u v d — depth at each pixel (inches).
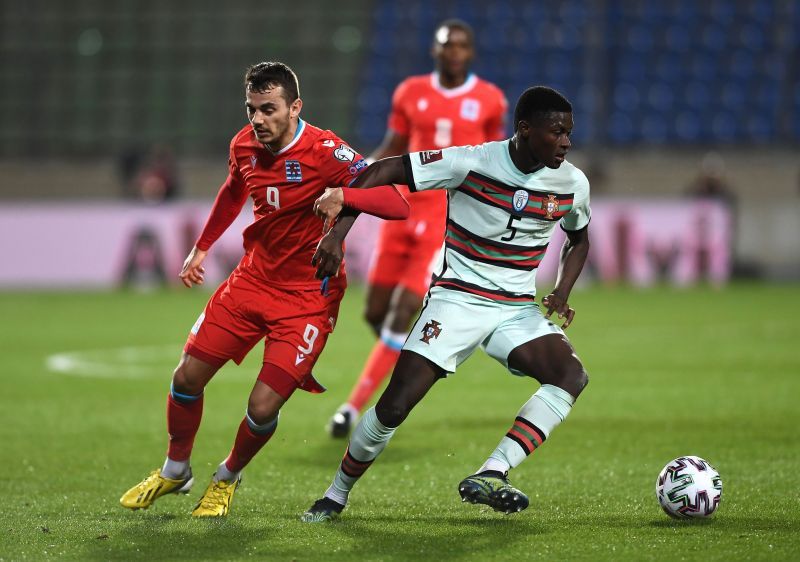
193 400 777.6
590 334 2042.3
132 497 788.0
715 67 3686.0
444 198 1196.5
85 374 1608.0
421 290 1168.2
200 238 820.0
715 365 1652.3
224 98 3806.6
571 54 3742.6
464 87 1248.2
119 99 3868.1
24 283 3063.5
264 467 976.3
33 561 652.1
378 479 920.9
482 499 692.7
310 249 762.8
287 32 3878.0
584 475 928.9
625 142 3585.1
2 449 1069.8
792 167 3312.0
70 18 3946.9
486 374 1637.6
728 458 993.5
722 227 2989.7
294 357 754.2
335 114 3737.7
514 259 744.3
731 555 652.7
